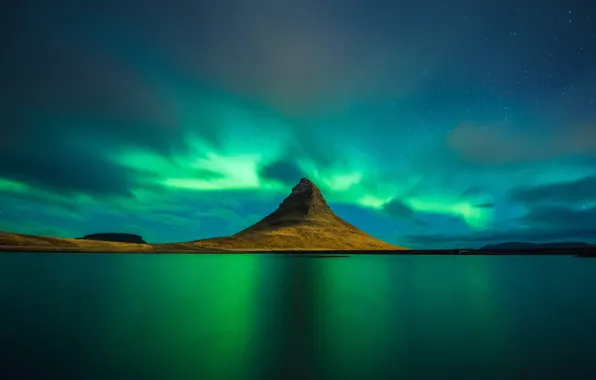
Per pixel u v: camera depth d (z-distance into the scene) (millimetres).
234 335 11023
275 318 13516
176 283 24172
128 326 12180
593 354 9477
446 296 19344
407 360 8898
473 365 8570
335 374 7910
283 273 32156
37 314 14055
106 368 8188
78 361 8672
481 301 17719
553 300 18297
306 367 8398
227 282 24844
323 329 12000
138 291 20250
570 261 61281
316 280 26500
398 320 13367
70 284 23125
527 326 12594
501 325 12672
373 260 61719
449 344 10359
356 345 10094
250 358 8883
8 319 13164
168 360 8820
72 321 12875
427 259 68875
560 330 12086
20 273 29953
